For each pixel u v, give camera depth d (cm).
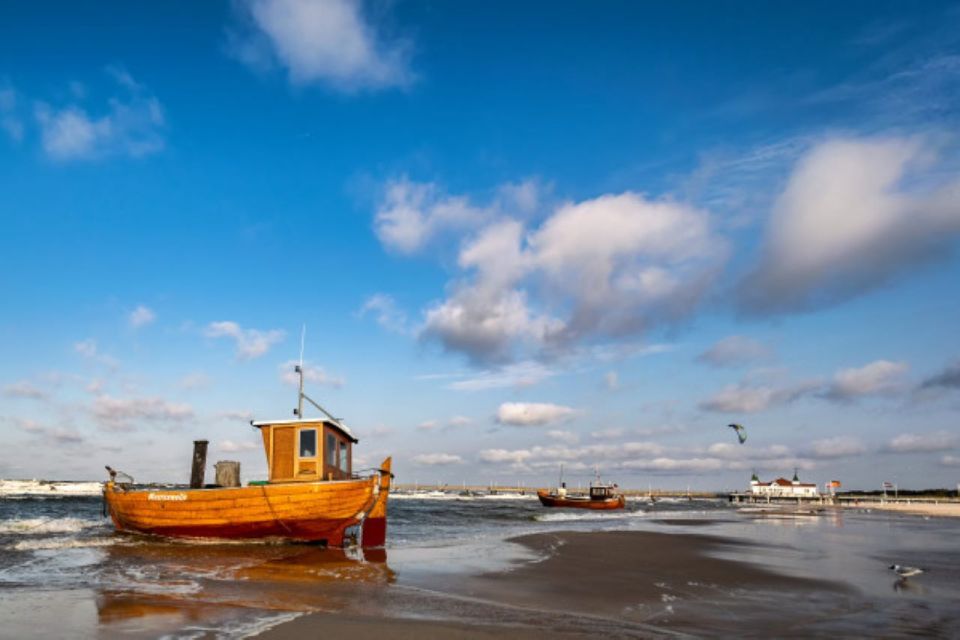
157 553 1845
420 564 1720
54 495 8025
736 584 1540
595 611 1155
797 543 2864
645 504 12525
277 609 1026
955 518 6781
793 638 984
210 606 1039
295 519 2005
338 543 2033
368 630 895
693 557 2111
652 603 1261
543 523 4219
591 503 8112
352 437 2353
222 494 2045
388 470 2236
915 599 1364
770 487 16312
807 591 1455
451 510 6494
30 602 1052
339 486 2000
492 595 1275
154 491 2130
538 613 1098
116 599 1085
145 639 823
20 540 2144
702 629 1034
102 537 2242
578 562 1880
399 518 4547
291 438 2109
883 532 3897
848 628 1062
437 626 938
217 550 1942
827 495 15812
